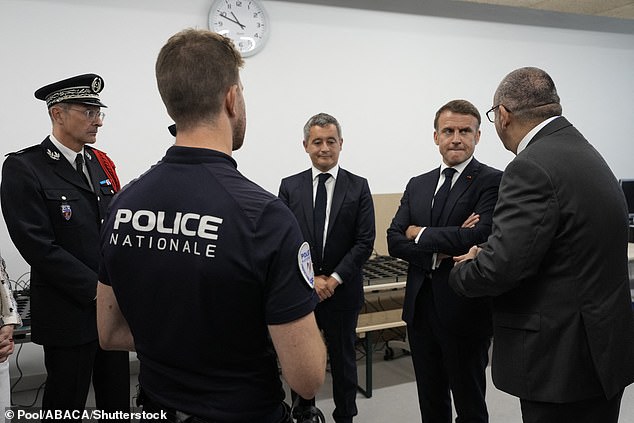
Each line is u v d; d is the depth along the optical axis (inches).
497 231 51.6
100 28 117.4
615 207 50.7
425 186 81.2
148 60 122.5
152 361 34.4
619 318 50.9
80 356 72.4
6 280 67.4
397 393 113.0
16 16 110.1
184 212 31.3
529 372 51.5
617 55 181.6
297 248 31.4
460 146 75.7
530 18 165.3
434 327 75.8
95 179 77.3
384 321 113.3
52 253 68.4
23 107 112.3
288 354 31.5
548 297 50.5
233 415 32.7
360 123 145.7
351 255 87.4
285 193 93.7
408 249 76.2
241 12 128.9
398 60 148.6
